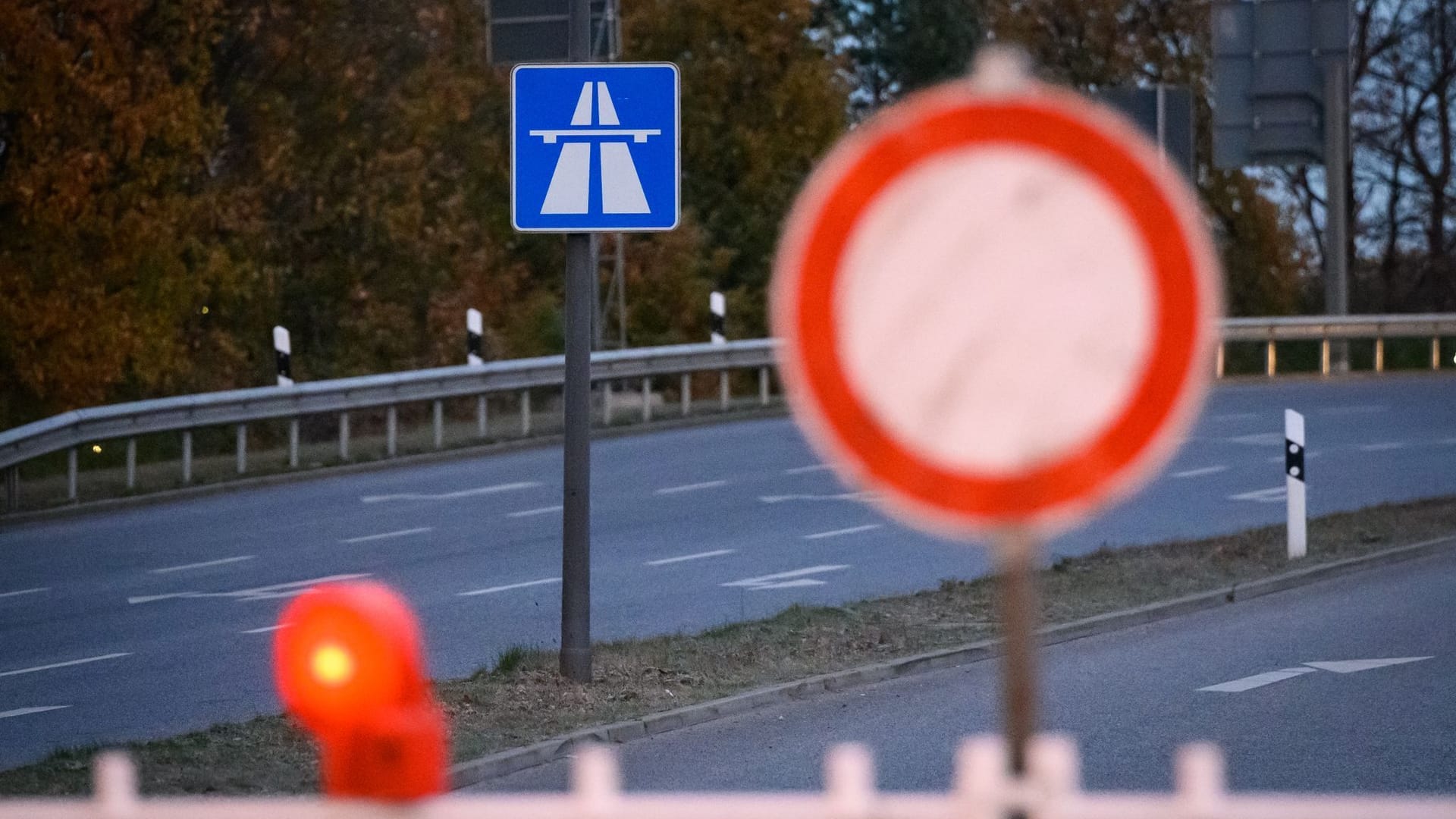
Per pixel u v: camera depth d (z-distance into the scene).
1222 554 60.84
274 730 34.75
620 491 79.31
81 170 102.94
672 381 159.50
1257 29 101.75
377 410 126.62
